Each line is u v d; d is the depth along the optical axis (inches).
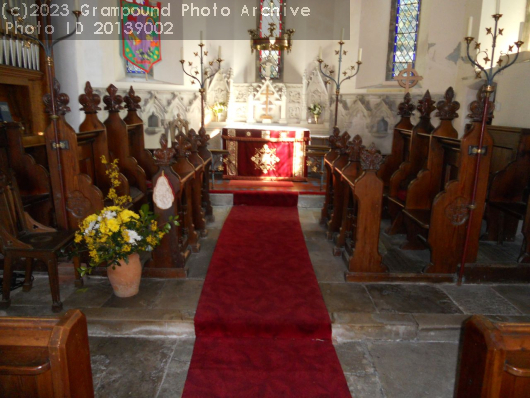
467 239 142.2
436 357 111.1
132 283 130.6
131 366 104.7
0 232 119.0
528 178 170.9
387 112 323.3
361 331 117.8
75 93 284.4
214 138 339.3
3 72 220.1
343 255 167.8
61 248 124.6
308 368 104.0
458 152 150.9
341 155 183.6
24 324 59.7
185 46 335.9
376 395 95.7
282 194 255.6
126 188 166.9
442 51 301.9
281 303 128.0
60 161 133.2
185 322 117.7
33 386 59.1
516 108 205.9
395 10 327.3
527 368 55.8
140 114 314.8
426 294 137.6
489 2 251.8
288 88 344.5
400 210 192.4
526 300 134.6
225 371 102.3
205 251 174.6
